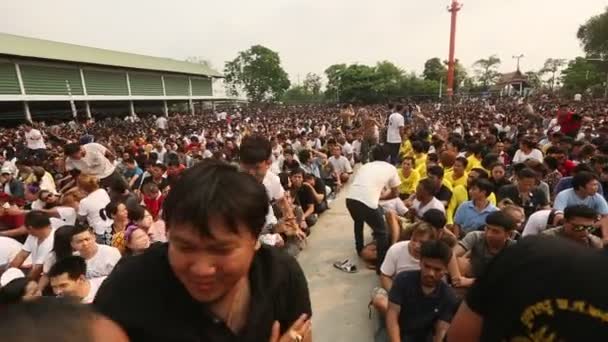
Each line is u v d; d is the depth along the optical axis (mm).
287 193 5238
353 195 4535
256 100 68062
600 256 929
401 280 2879
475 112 26250
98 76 32531
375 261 4715
